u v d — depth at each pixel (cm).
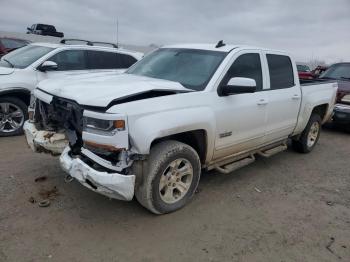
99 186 333
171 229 362
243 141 467
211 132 405
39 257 303
